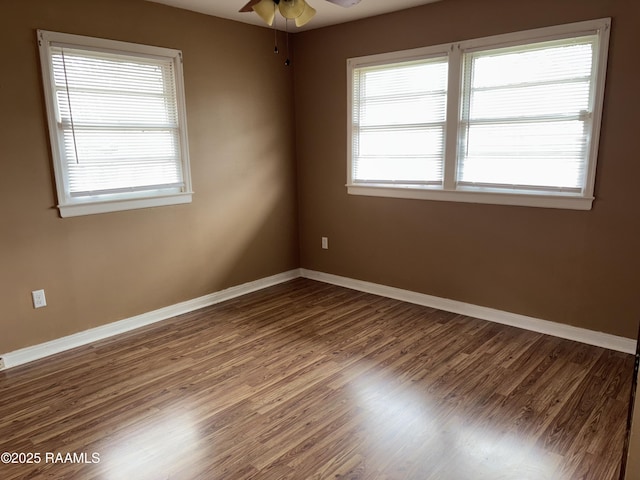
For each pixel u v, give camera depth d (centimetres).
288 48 463
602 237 309
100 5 322
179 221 390
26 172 301
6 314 301
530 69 326
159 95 365
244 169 437
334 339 340
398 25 385
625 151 293
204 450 216
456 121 363
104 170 341
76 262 330
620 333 311
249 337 346
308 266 507
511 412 243
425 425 233
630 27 280
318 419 239
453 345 326
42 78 300
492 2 332
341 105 438
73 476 201
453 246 384
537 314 346
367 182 435
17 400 262
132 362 307
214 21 393
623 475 104
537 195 330
